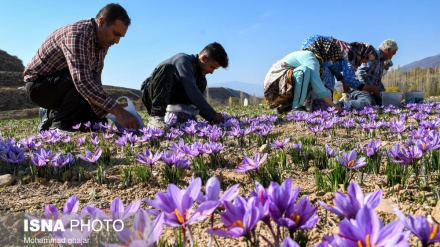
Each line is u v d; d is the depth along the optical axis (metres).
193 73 6.00
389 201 2.36
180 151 3.35
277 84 7.79
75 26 5.00
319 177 2.79
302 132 5.74
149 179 3.14
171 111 6.18
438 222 2.07
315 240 1.88
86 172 3.47
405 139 4.88
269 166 3.05
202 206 1.21
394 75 29.45
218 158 3.77
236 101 28.81
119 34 5.14
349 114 7.23
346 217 1.28
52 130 5.54
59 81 5.53
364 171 3.17
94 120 6.09
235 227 1.20
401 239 0.99
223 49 6.11
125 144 4.41
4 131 8.23
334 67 8.65
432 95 25.80
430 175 2.95
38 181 3.21
